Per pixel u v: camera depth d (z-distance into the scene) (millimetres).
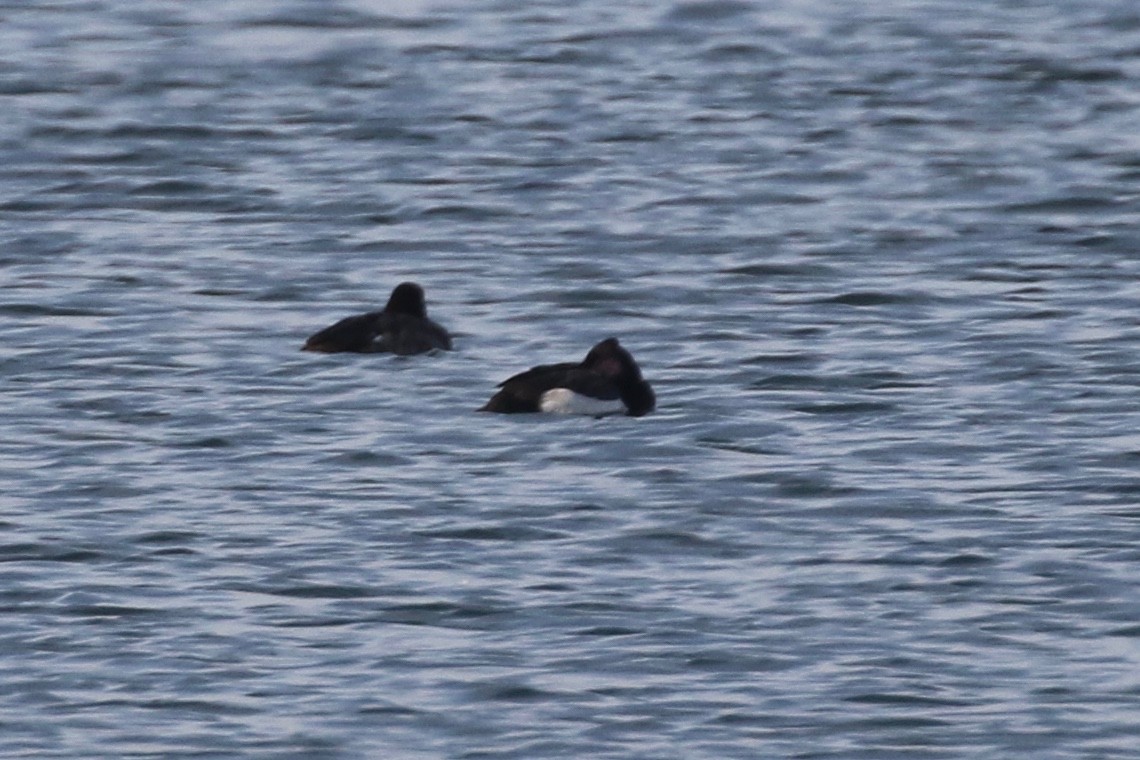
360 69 62844
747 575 27484
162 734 23250
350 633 25719
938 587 27062
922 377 36062
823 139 55094
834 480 30828
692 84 61125
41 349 37500
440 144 54562
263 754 22875
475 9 70750
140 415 33875
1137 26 68125
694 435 32969
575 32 67562
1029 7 71188
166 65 63375
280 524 29094
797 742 23188
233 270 43156
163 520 29203
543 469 31406
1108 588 26953
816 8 71062
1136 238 46250
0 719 23562
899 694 24188
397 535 28734
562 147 54125
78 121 57031
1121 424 33344
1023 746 23125
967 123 57094
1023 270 43500
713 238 45875
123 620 26016
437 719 23594
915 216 48031
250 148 54219
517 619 26125
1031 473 31188
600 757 22828
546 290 41812
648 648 25281
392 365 36625
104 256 44250
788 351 37625
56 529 28859
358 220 47406
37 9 71312
